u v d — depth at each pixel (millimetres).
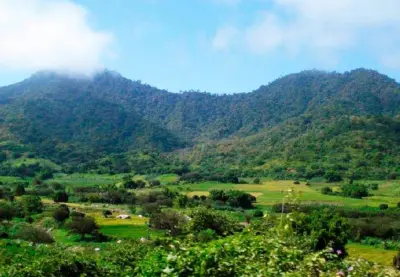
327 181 126312
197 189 122000
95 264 16406
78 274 15109
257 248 8375
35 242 48656
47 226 65812
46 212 78625
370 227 65250
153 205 88125
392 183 117000
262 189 118000
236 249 8109
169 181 143750
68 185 129125
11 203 80125
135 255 20250
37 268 14422
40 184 126500
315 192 106500
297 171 138750
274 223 11422
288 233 10312
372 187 111000
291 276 7445
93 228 58375
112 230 63781
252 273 7375
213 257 7531
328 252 9758
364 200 95750
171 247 8117
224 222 26375
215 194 97750
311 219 34469
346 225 34188
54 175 154750
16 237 51500
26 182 128625
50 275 14180
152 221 64375
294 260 8219
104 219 75125
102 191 115188
